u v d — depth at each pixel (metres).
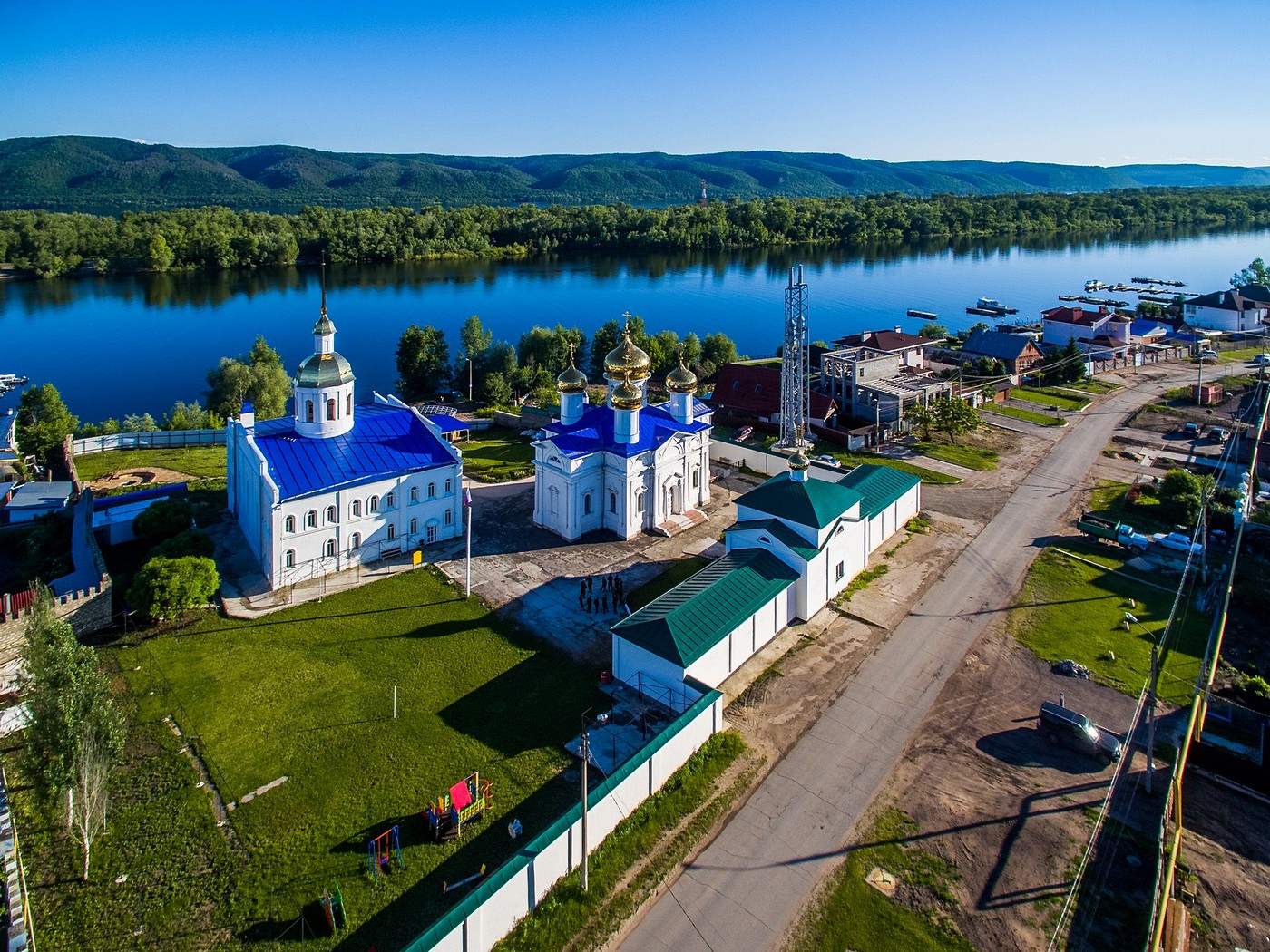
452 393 144.12
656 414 79.44
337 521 65.62
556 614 59.56
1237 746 44.47
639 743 45.44
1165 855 36.50
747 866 37.47
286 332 197.75
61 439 97.69
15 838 38.00
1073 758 44.41
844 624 58.47
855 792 42.06
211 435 100.94
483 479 88.06
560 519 73.56
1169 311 184.62
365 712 48.03
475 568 67.06
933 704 49.25
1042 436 105.56
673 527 74.75
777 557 58.72
